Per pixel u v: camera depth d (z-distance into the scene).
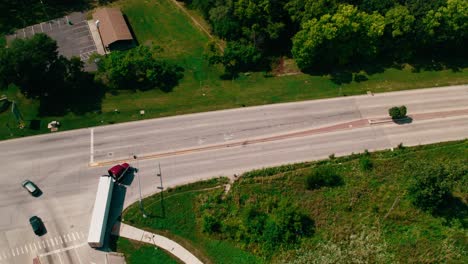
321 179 80.75
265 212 78.25
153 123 90.81
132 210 78.00
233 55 99.31
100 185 77.50
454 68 104.00
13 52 86.50
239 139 88.69
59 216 77.19
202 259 73.12
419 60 105.50
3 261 72.00
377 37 99.19
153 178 82.44
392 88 98.94
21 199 79.19
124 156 85.25
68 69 95.75
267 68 103.62
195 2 112.25
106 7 117.62
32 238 74.56
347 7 96.56
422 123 92.31
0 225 75.88
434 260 72.56
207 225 75.19
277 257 73.06
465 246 74.31
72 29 110.31
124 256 72.88
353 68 103.12
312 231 76.12
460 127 91.81
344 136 89.75
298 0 101.00
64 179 81.94
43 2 116.25
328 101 95.81
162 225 76.69
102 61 98.00
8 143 86.69
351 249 73.19
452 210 78.38
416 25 99.12
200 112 93.06
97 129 89.50
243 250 74.12
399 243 74.69
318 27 95.12
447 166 80.56
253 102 95.25
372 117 93.19
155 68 97.12
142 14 116.75
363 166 84.06
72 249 73.44
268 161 85.38
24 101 93.81
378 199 79.94
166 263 72.38
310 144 88.25
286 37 109.06
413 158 86.19
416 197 76.75
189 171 83.69
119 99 95.25
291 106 94.62
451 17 97.75
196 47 108.06
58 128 89.38
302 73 102.12
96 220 73.38
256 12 100.69
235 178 82.81
